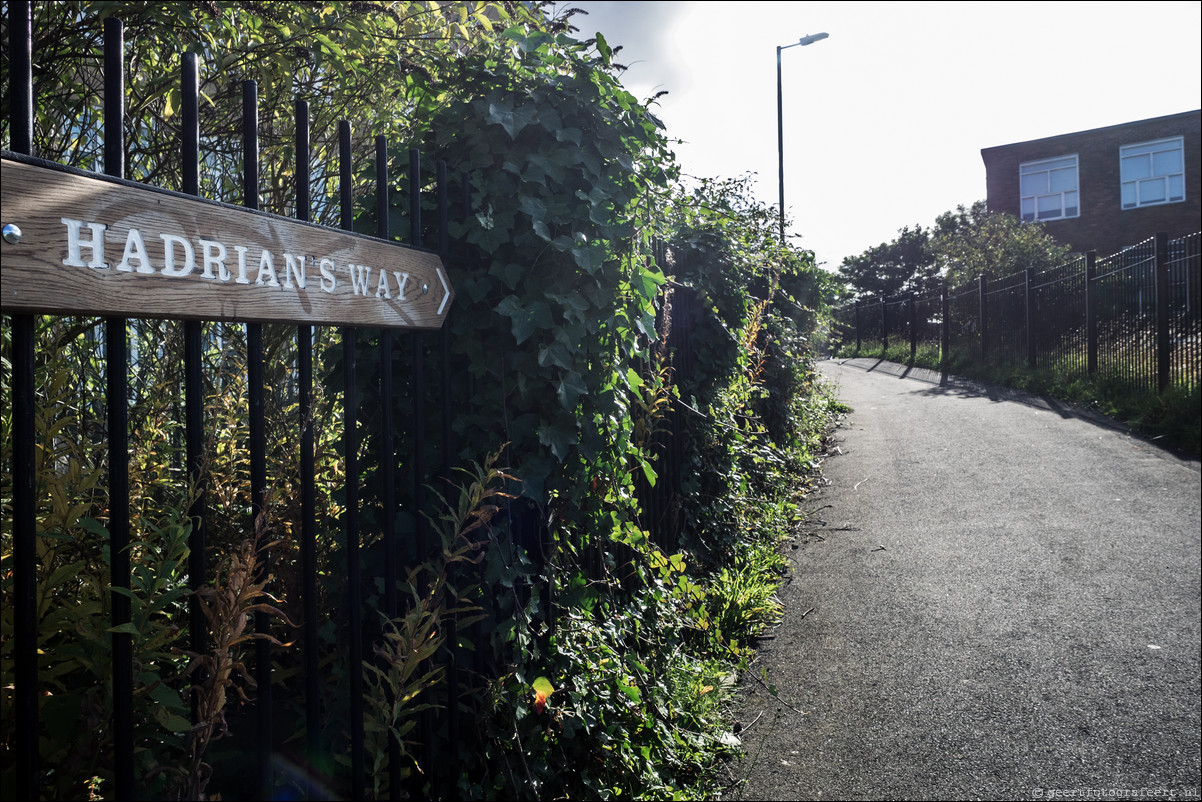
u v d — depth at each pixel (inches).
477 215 103.0
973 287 727.7
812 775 119.0
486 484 91.4
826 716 135.5
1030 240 765.9
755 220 320.2
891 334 995.9
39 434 69.2
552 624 111.7
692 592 158.9
